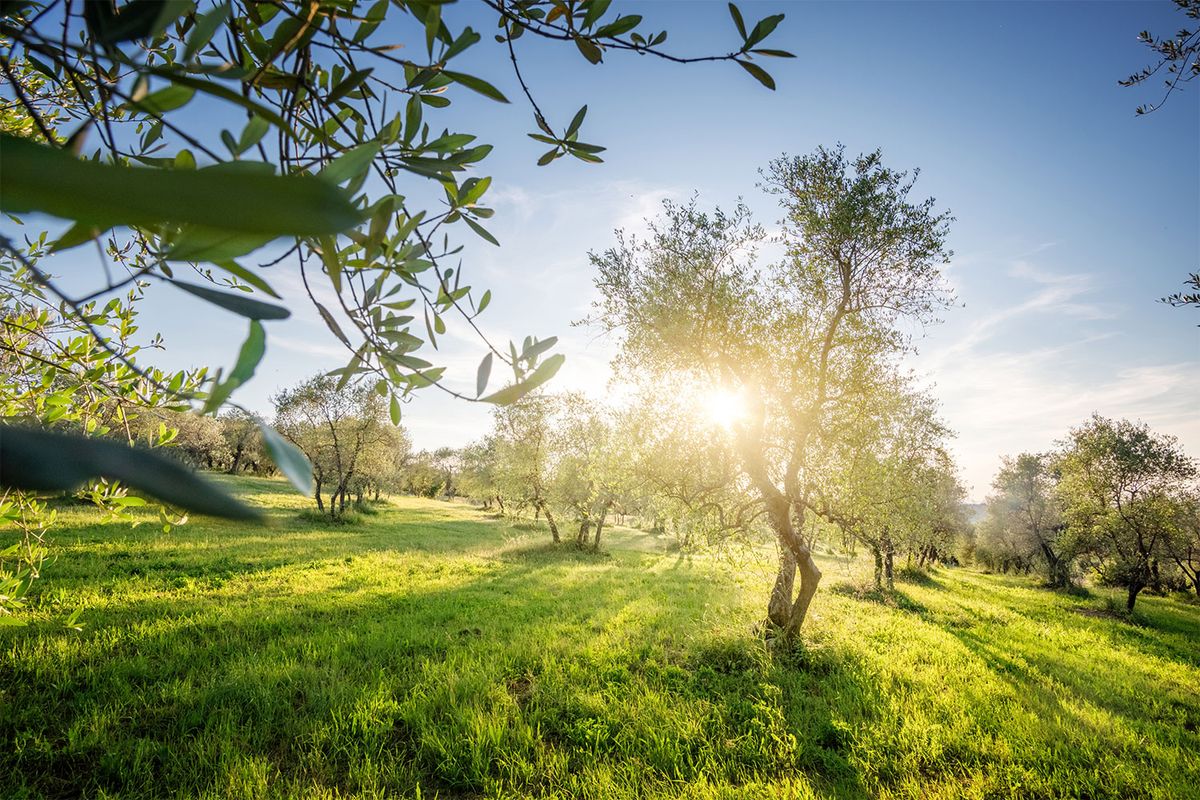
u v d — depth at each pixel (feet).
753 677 27.22
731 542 36.17
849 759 19.98
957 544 164.86
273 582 44.16
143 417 7.77
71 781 16.40
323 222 0.87
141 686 22.17
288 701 21.52
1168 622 71.10
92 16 1.41
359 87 3.85
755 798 17.43
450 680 23.98
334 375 3.91
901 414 37.19
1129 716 27.40
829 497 32.78
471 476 174.60
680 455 35.04
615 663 28.02
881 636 38.50
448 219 4.46
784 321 34.32
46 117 5.74
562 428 92.02
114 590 37.19
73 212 0.78
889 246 32.63
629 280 36.50
